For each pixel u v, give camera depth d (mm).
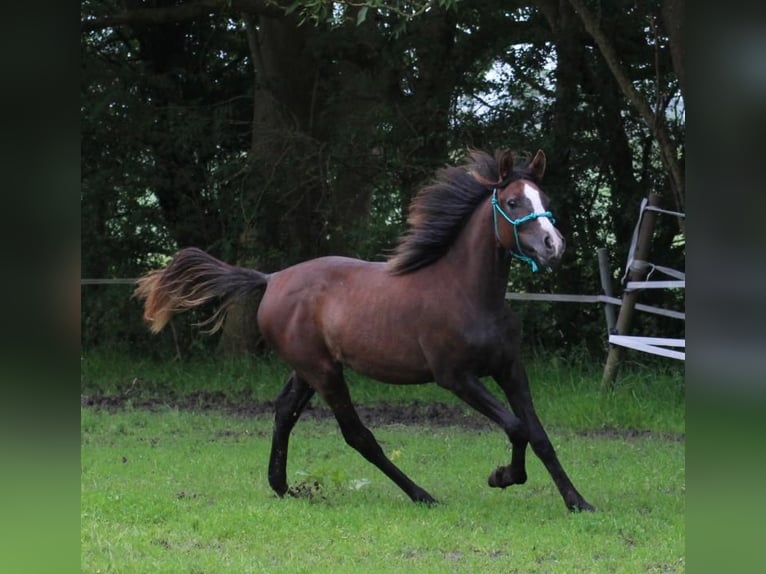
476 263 7410
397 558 6320
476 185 7598
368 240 16891
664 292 16484
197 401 15008
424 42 16953
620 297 16891
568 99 16828
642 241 13023
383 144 17281
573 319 16938
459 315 7418
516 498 8242
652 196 13016
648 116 13914
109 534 6871
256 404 14797
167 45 19469
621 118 17094
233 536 6906
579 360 15633
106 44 19656
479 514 7562
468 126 17172
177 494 8281
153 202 19156
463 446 11164
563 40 16594
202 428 12531
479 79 17438
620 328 13148
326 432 12234
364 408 14305
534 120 17188
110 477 9086
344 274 8234
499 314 7484
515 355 7570
